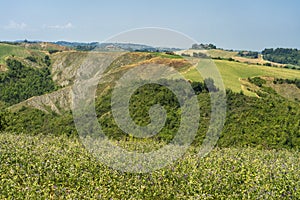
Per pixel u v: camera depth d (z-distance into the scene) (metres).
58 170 17.34
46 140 25.14
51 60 147.12
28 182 15.39
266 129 30.77
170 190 15.88
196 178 17.09
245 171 18.53
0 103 106.00
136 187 15.55
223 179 16.95
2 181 15.27
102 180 16.27
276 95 53.06
